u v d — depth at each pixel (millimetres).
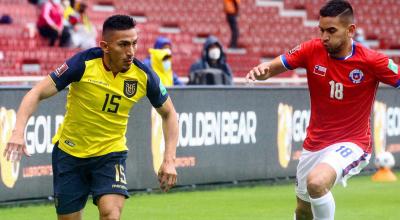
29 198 25547
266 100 32656
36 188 25625
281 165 33500
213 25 62438
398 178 36188
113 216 15102
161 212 25156
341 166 16344
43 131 25516
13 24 51125
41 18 45656
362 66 16641
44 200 26094
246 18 65062
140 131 28406
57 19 45719
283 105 33406
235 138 31562
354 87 16781
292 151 34031
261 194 29906
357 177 36438
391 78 16609
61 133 15695
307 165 17438
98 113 15250
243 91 31734
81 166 15594
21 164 25094
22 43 45719
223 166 31156
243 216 24672
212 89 30516
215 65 36469
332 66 16812
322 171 16062
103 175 15461
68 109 15445
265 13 66062
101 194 15336
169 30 60500
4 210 24578
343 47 16609
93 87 15070
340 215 25281
